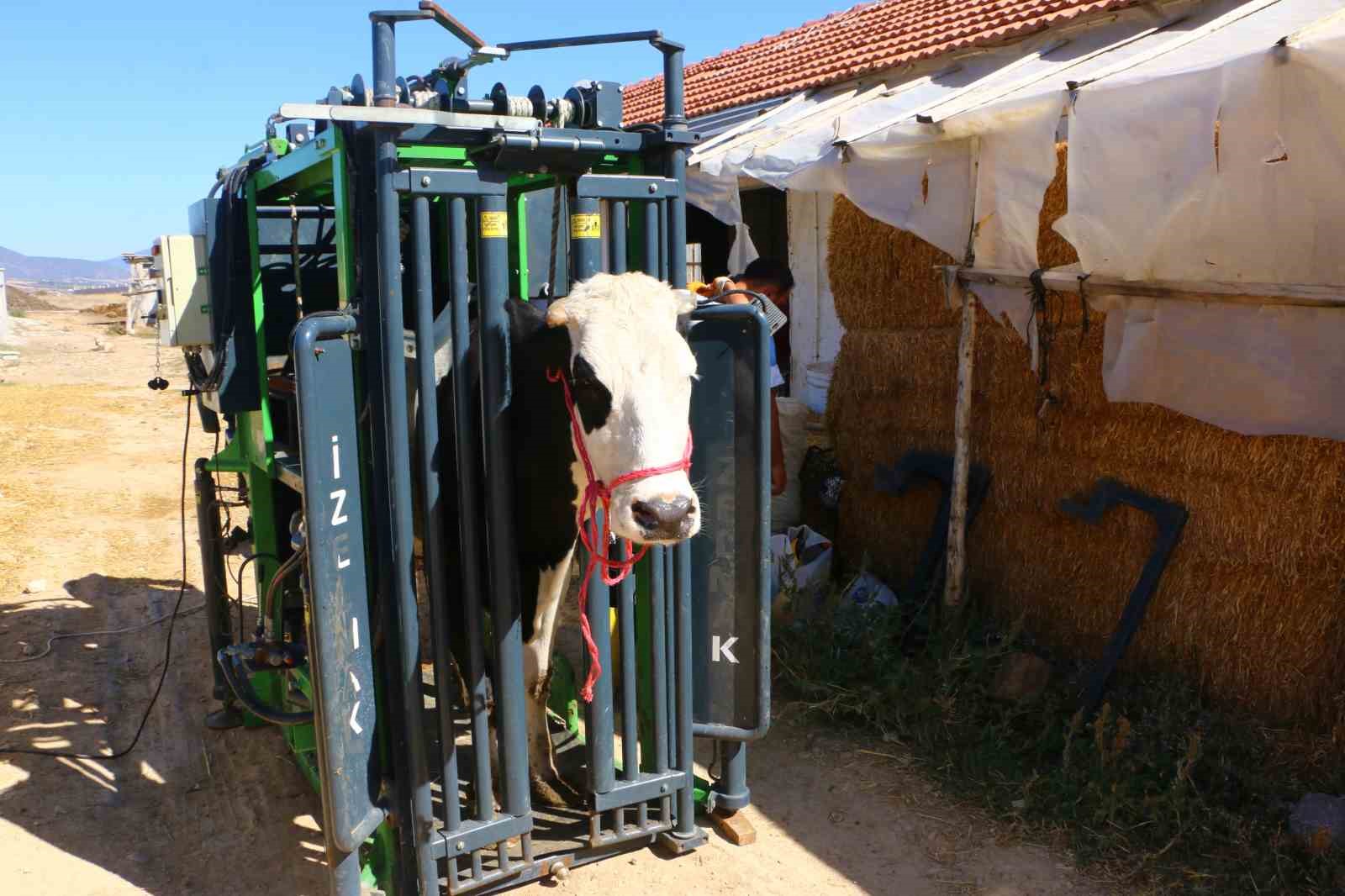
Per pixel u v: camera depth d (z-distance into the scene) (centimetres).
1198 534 457
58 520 869
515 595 332
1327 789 395
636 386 288
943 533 570
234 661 359
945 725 461
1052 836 394
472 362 337
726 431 368
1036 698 466
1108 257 443
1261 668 438
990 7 988
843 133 664
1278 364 398
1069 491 514
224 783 441
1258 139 373
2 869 372
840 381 680
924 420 604
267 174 388
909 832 400
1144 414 476
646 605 371
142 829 405
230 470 487
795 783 439
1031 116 464
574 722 465
